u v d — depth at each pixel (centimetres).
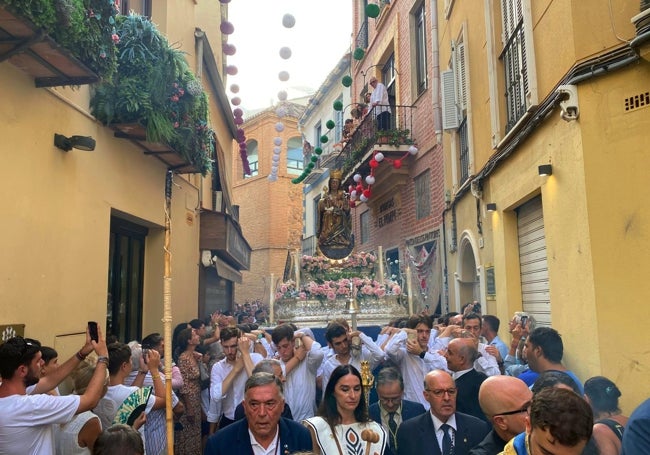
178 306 934
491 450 285
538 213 655
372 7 927
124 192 692
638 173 448
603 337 453
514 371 514
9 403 315
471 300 1054
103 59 496
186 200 998
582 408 206
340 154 1773
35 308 488
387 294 1003
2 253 443
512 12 700
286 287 1016
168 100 682
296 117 2817
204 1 1223
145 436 466
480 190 864
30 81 485
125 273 782
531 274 688
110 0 500
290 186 2753
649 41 422
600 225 464
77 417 366
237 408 456
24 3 373
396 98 1529
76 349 562
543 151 582
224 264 1364
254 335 604
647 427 232
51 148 518
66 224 546
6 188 449
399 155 1400
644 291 437
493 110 754
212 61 1145
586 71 477
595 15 479
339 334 525
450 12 1060
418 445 346
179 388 579
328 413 341
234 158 3003
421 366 541
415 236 1384
